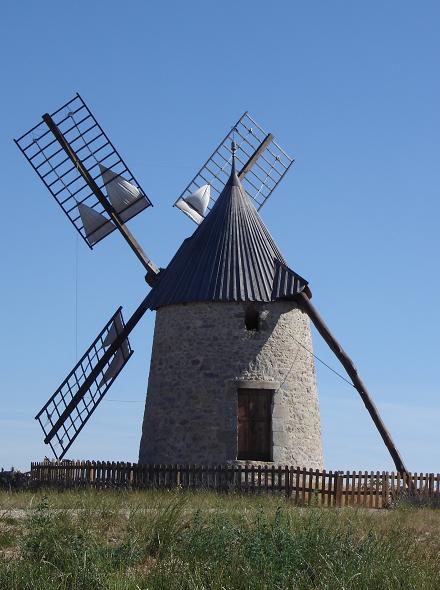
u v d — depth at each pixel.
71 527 18.06
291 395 33.28
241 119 39.25
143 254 36.81
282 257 34.78
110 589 15.10
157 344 34.38
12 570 15.63
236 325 33.19
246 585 15.60
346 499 30.06
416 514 25.80
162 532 18.08
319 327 33.47
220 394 32.81
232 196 35.22
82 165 37.69
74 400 36.66
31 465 34.28
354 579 15.73
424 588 15.62
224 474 30.31
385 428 33.47
